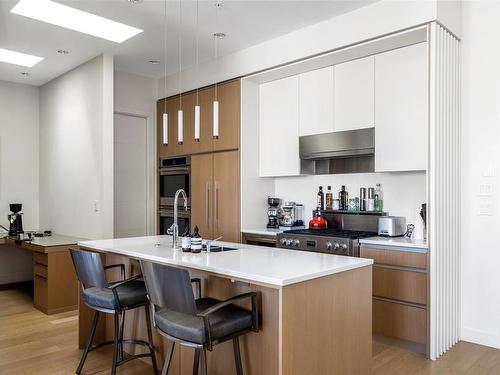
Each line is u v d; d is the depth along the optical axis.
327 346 2.09
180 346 2.66
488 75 3.27
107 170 4.43
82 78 4.80
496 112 3.23
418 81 3.33
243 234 4.44
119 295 2.57
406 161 3.38
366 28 3.38
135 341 2.71
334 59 3.78
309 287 1.99
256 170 4.62
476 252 3.32
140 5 3.37
